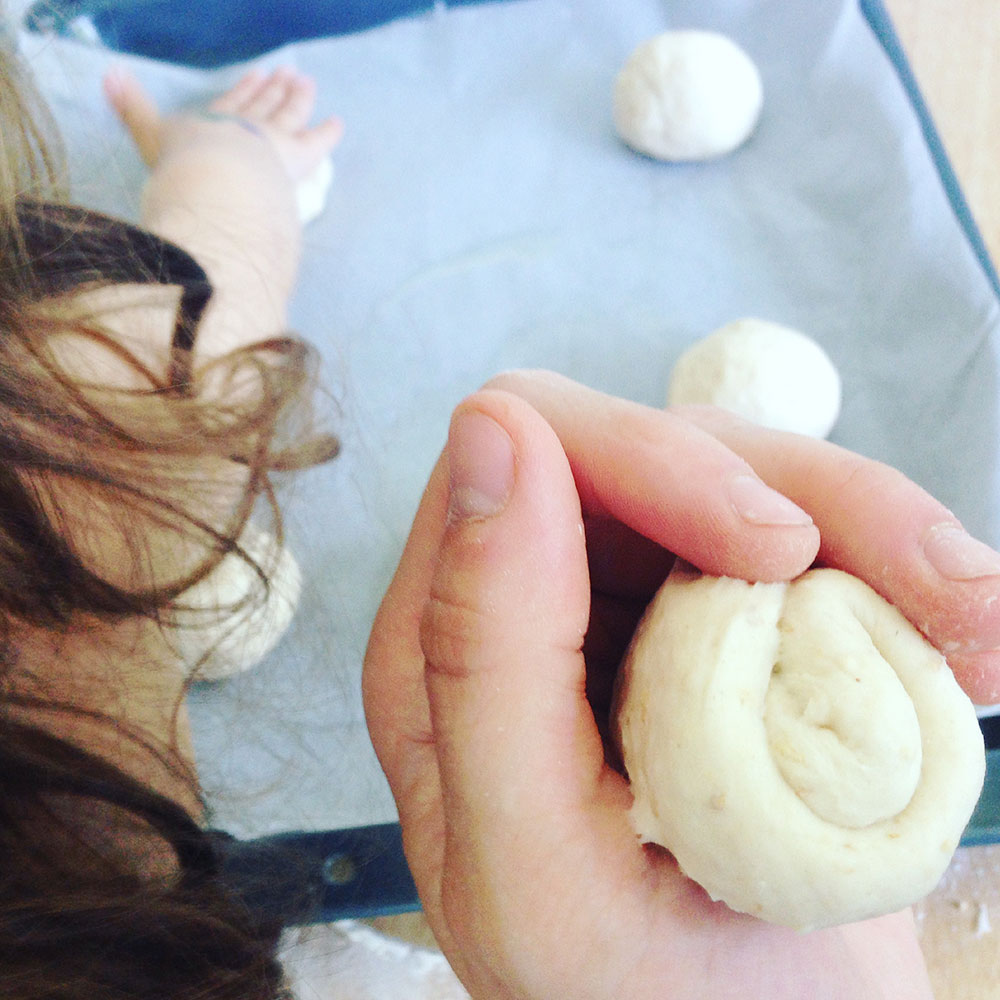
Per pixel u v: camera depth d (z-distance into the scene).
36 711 0.21
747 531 0.18
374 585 0.34
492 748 0.19
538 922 0.19
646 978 0.19
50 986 0.19
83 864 0.20
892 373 0.36
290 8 0.44
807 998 0.20
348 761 0.31
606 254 0.40
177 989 0.21
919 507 0.19
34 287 0.24
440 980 0.28
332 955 0.28
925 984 0.22
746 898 0.17
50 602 0.22
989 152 0.38
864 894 0.17
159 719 0.25
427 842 0.21
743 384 0.35
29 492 0.21
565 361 0.38
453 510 0.20
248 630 0.30
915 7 0.41
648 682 0.19
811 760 0.17
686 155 0.41
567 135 0.43
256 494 0.29
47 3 0.40
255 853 0.26
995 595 0.18
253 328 0.35
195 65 0.45
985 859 0.27
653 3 0.44
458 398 0.38
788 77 0.42
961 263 0.36
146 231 0.33
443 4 0.45
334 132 0.42
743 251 0.40
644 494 0.19
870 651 0.18
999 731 0.27
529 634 0.19
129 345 0.28
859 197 0.39
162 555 0.25
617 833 0.19
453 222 0.41
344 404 0.37
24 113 0.26
